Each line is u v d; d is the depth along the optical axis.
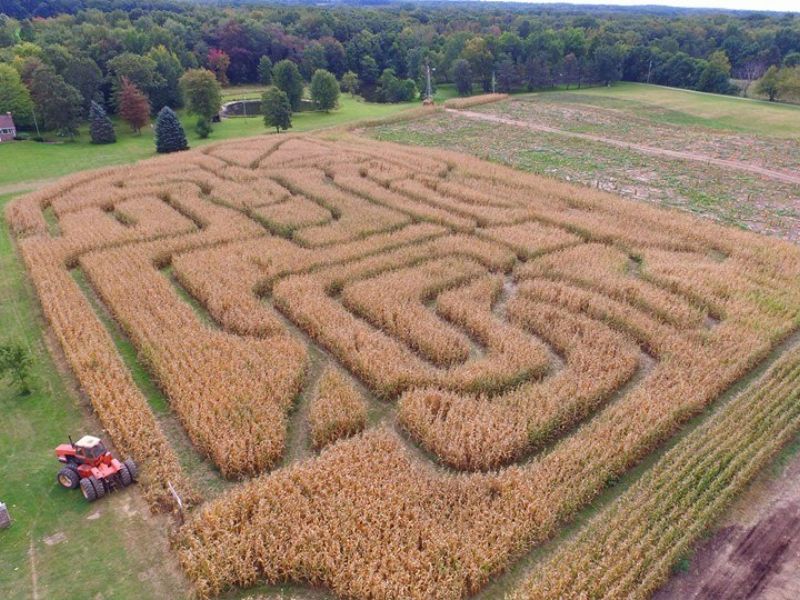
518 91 153.38
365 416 28.94
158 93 118.75
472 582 20.53
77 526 23.41
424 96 154.38
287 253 46.78
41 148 93.88
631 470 26.47
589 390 29.94
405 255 46.34
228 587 21.12
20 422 29.58
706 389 30.17
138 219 54.50
